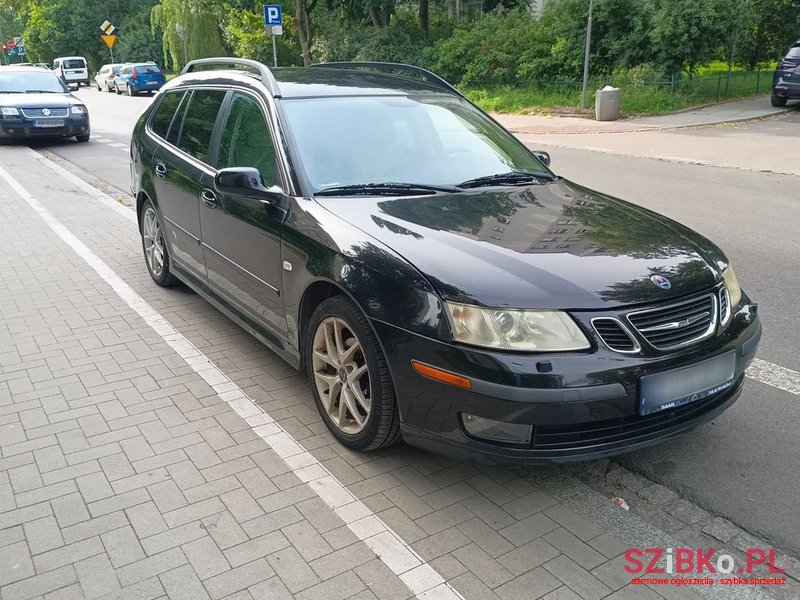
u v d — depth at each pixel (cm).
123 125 2164
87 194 1039
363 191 387
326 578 271
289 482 333
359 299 323
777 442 370
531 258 314
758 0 2556
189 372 451
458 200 382
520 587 268
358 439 348
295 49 3456
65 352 481
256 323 433
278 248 386
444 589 266
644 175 1157
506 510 314
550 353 285
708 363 311
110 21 6450
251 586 267
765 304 569
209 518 306
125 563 279
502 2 3206
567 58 2362
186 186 499
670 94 2098
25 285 623
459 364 291
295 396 420
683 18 2042
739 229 801
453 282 299
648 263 322
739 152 1346
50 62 6869
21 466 346
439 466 347
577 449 291
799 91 1908
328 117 424
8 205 958
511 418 285
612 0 2173
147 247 621
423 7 3033
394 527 301
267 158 411
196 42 3703
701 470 346
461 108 487
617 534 300
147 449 361
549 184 434
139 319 541
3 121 1573
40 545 289
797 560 286
